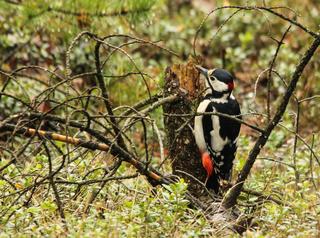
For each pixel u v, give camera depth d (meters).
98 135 10.54
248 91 18.06
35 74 16.66
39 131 10.32
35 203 10.44
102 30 14.97
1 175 10.34
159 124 14.76
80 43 16.58
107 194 10.76
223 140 11.89
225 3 13.37
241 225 10.50
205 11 20.41
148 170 10.90
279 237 9.68
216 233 9.92
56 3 14.78
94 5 14.69
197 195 11.82
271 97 17.72
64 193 10.81
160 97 11.79
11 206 9.82
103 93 10.48
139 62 15.52
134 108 11.66
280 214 10.00
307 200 10.98
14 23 16.47
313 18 19.39
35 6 14.80
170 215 9.79
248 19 19.97
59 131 13.67
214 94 12.20
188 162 11.86
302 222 10.06
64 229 9.47
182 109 11.69
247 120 16.66
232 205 10.86
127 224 9.43
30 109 10.14
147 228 9.52
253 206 11.01
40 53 16.80
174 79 11.70
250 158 10.81
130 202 10.00
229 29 19.92
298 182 11.40
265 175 12.23
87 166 11.17
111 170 10.97
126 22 14.94
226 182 11.90
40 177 10.67
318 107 16.38
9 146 13.09
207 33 19.83
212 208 11.02
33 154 12.09
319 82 16.78
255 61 19.20
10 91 15.05
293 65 18.02
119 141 10.80
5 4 15.45
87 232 9.01
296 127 11.38
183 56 19.12
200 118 11.77
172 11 21.09
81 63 16.69
